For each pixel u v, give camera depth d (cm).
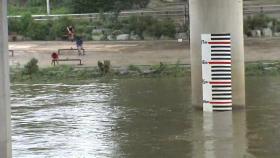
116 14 14525
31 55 11431
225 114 5212
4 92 3231
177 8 15675
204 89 5453
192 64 5669
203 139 4191
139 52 11131
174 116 5191
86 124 4922
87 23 14575
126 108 5703
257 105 5603
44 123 5025
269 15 13900
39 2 19788
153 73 8488
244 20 12938
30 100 6475
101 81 8194
